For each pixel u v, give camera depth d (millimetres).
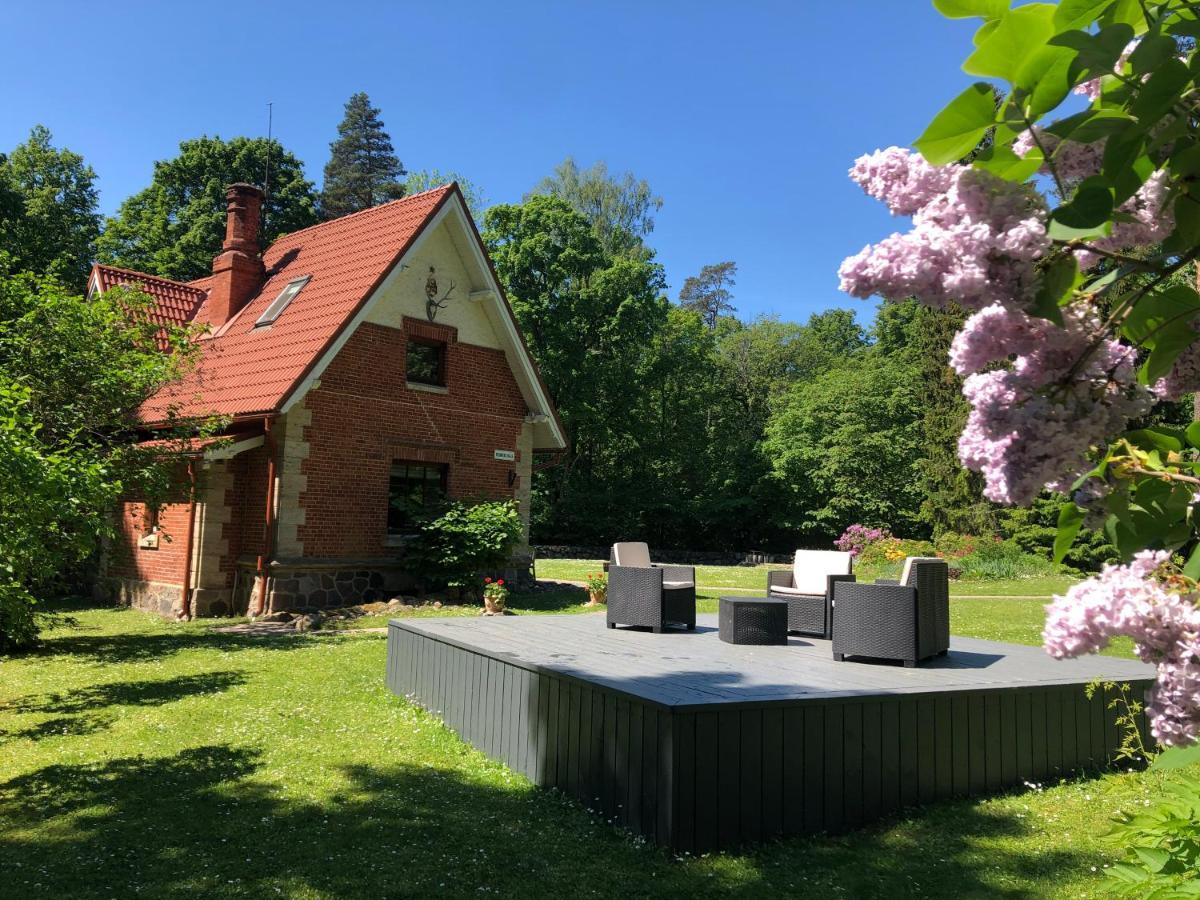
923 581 7160
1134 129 1412
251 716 7660
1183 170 1550
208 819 5203
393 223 17578
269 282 18953
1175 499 1668
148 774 6078
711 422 47594
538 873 4426
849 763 5168
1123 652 9422
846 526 39406
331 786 5805
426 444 16859
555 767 5754
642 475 42500
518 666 6336
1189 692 1403
